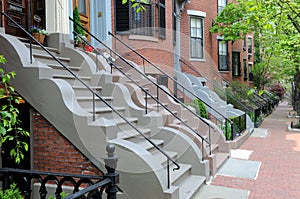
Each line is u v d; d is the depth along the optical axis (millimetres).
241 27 14281
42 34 7473
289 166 8047
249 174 7324
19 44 5797
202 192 6105
